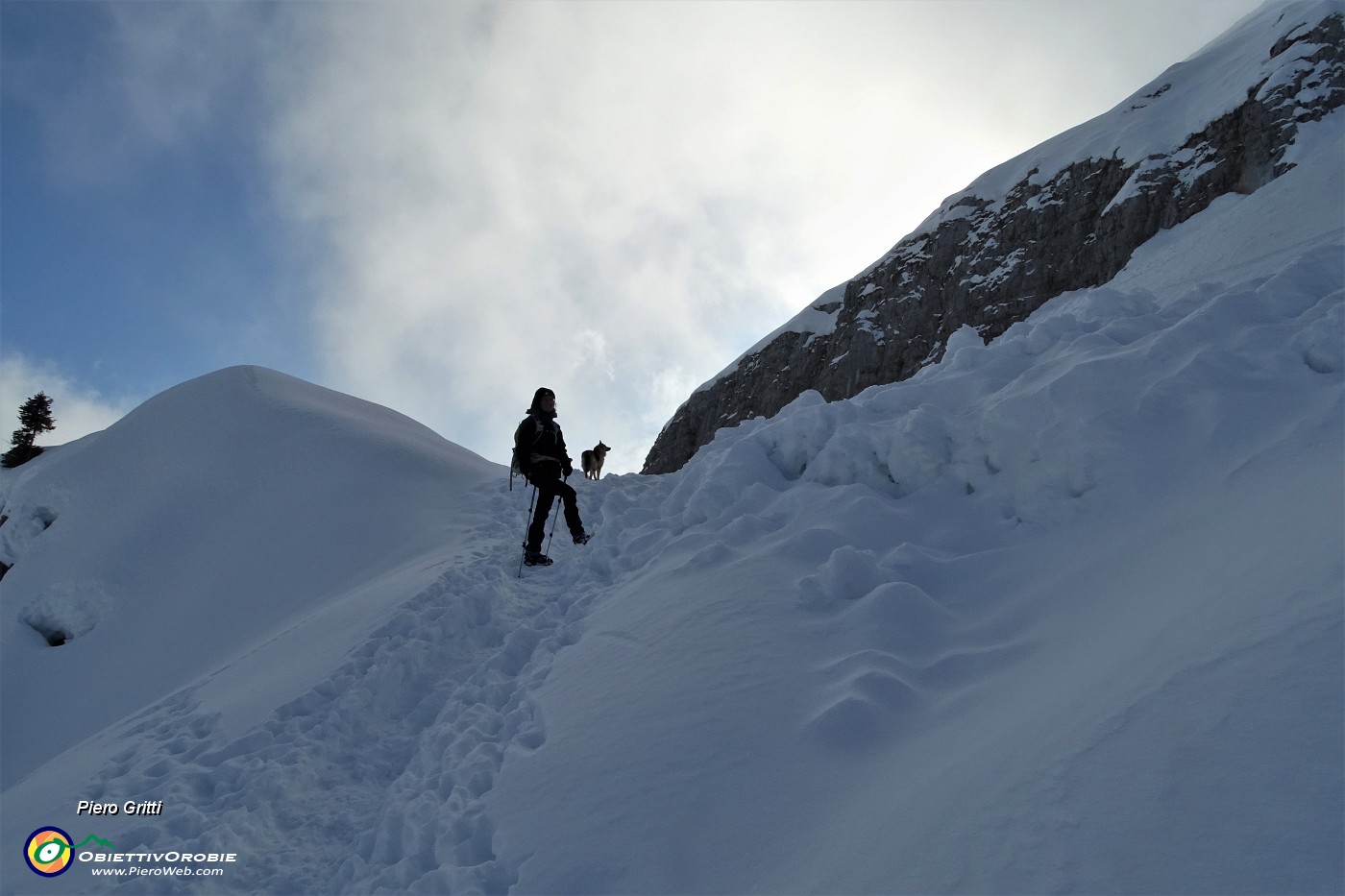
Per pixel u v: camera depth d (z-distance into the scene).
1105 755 2.05
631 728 3.44
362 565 12.10
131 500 16.97
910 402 5.87
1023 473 4.38
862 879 2.13
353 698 5.23
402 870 3.32
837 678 3.26
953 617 3.58
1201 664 2.20
